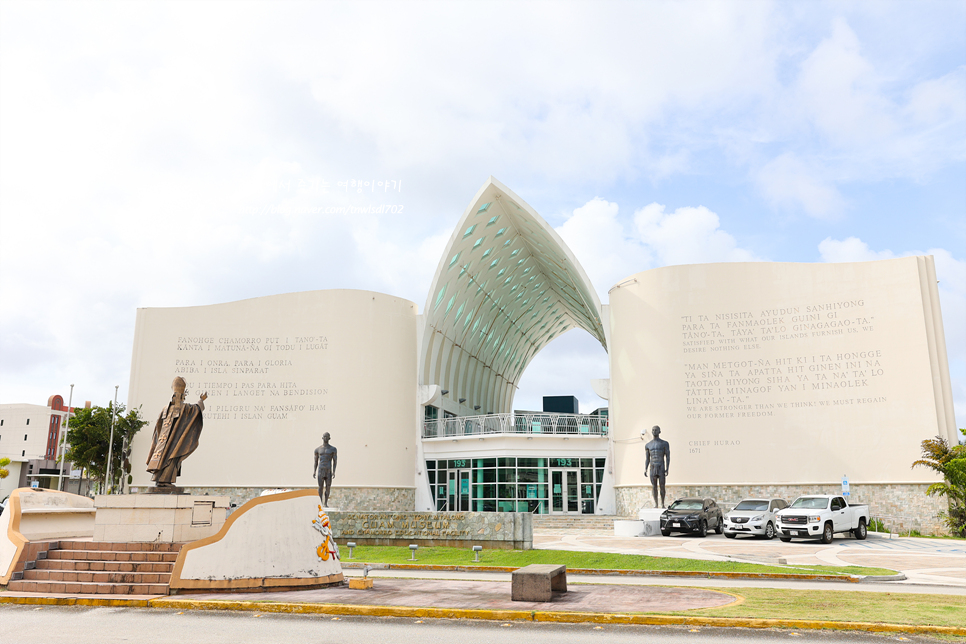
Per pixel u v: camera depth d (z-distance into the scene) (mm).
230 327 38906
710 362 32812
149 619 9852
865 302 30750
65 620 9766
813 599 10891
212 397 38062
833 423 30406
